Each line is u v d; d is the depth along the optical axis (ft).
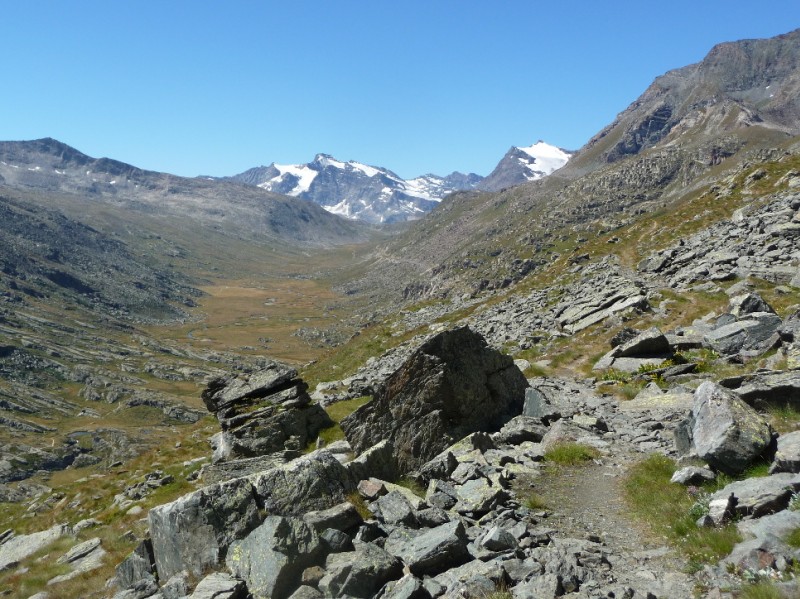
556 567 37.24
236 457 100.17
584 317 176.96
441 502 53.78
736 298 121.70
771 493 39.60
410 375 77.87
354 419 78.84
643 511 47.98
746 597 30.01
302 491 49.03
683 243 245.04
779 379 61.26
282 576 40.14
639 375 102.89
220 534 46.19
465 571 38.65
